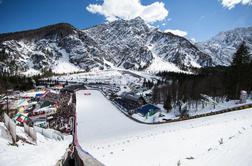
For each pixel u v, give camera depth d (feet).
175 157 47.96
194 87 308.81
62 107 292.20
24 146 50.24
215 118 140.05
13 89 480.64
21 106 270.67
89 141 152.66
